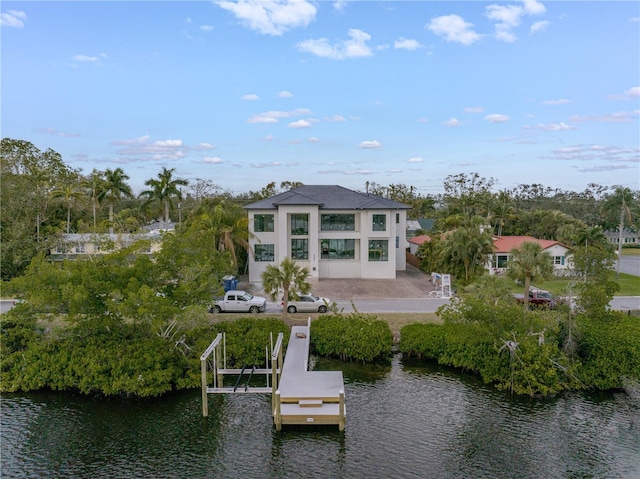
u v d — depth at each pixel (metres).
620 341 23.92
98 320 23.72
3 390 23.08
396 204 48.31
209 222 42.41
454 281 43.34
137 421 20.19
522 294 38.88
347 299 38.66
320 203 45.91
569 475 16.39
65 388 23.12
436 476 16.28
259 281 46.75
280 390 20.55
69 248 47.41
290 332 28.70
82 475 16.34
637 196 70.88
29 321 23.88
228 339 25.95
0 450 17.89
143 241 25.61
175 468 16.73
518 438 18.80
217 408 21.30
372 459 17.27
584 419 20.39
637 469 16.75
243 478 16.12
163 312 22.44
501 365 23.98
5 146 65.69
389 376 25.08
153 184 54.75
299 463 17.03
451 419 20.33
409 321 31.22
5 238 45.00
